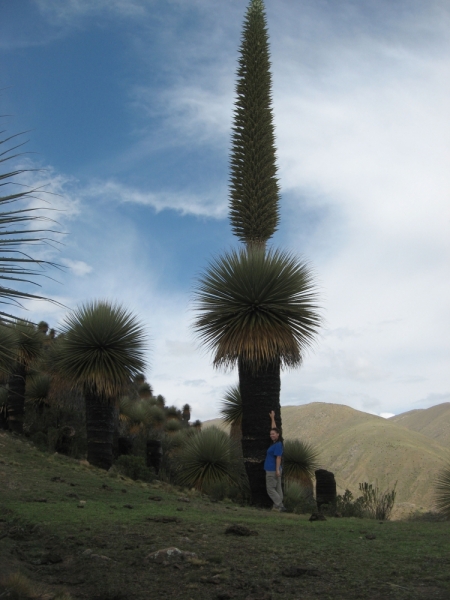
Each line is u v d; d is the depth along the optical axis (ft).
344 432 304.09
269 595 11.80
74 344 42.63
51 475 32.09
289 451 48.96
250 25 46.19
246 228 42.37
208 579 13.03
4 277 8.38
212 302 38.14
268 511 31.40
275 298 37.32
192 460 45.47
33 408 50.52
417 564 14.14
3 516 19.61
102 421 41.27
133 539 16.94
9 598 11.22
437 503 43.78
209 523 20.81
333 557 15.25
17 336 21.15
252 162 42.65
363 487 37.32
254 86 44.29
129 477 39.47
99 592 12.28
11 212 8.53
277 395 37.11
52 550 15.58
